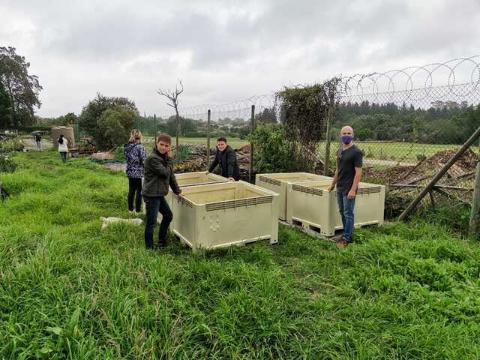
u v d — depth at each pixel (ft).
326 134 22.98
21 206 21.06
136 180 20.92
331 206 16.74
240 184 18.30
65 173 37.78
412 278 11.73
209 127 33.58
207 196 17.92
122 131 73.31
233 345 8.27
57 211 21.15
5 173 32.96
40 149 78.79
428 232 16.49
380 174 21.58
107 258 11.82
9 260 11.39
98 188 28.78
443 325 9.02
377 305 10.05
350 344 8.59
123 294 9.41
